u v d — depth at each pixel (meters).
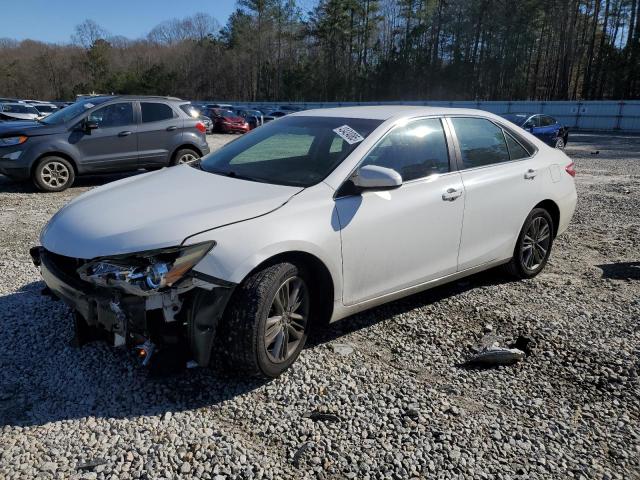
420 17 71.75
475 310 4.35
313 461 2.56
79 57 92.69
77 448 2.60
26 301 4.27
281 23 86.75
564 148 21.86
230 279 2.89
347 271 3.46
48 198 8.91
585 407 3.07
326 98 76.75
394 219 3.67
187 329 2.96
